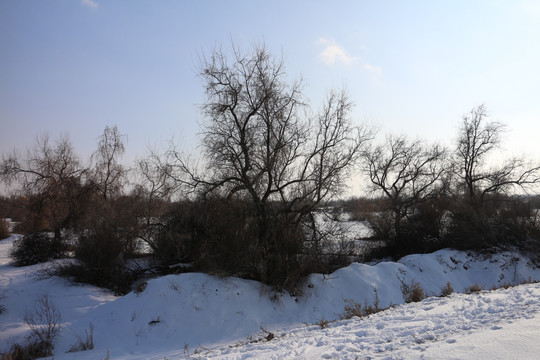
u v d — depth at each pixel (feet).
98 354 39.27
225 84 63.26
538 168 103.81
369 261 92.84
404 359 16.38
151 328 46.32
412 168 108.06
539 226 91.09
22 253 84.48
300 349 23.09
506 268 83.76
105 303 54.13
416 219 98.48
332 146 66.13
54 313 52.85
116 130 95.50
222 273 56.65
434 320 24.86
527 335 16.79
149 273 71.10
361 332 25.02
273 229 62.03
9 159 91.04
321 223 67.56
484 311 25.46
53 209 88.74
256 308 53.88
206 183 62.95
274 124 65.10
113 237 69.05
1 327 47.52
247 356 24.67
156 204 71.26
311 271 65.00
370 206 99.35
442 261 82.84
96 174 93.30
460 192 107.86
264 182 63.98
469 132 111.75
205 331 47.52
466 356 15.29
